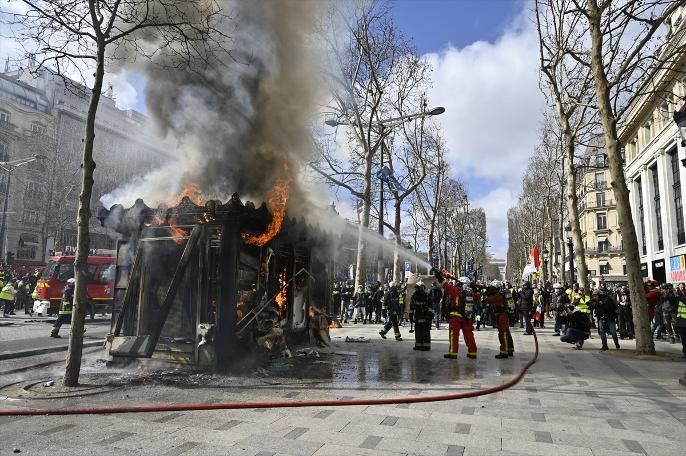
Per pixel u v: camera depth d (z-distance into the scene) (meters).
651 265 31.02
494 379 7.53
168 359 7.95
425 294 11.48
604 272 61.25
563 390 6.81
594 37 11.99
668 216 27.59
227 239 7.76
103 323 18.12
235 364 7.71
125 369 8.04
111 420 5.06
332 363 9.09
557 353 11.34
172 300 7.93
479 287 13.49
